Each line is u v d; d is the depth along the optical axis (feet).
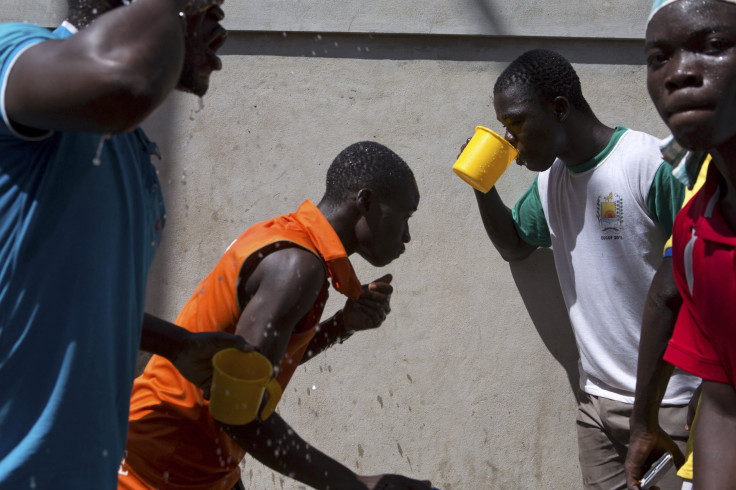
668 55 5.00
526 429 10.78
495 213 10.12
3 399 4.71
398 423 10.73
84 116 4.07
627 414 9.49
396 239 8.26
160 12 4.17
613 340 9.41
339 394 10.71
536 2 10.43
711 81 4.84
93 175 4.77
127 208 5.08
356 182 8.03
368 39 10.58
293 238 7.36
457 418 10.75
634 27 10.46
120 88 3.96
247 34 10.59
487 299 10.72
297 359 8.11
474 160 9.32
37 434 4.73
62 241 4.70
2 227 4.58
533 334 10.75
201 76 5.15
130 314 5.21
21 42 4.30
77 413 4.83
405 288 10.69
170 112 10.62
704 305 5.86
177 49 4.22
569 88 9.11
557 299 10.73
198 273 10.68
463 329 10.72
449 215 10.68
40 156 4.64
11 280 4.63
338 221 8.13
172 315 10.71
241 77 10.62
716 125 4.91
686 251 5.89
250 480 10.77
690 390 9.17
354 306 8.98
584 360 9.81
